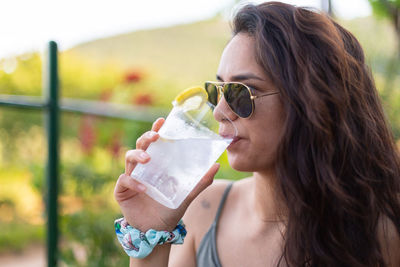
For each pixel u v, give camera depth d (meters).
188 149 1.39
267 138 1.54
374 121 1.70
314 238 1.56
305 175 1.54
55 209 3.11
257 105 1.52
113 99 6.16
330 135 1.54
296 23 1.56
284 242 1.65
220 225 1.83
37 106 2.97
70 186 4.09
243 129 1.53
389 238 1.63
